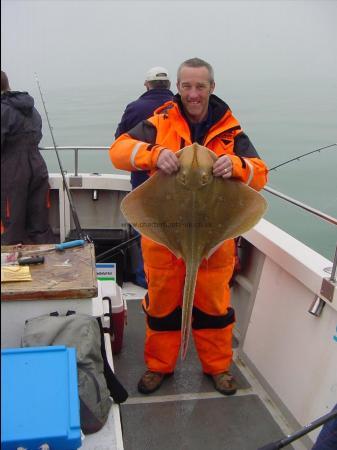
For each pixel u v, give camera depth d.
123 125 3.88
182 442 2.50
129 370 3.12
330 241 4.81
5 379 1.44
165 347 2.88
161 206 2.39
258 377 3.04
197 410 2.75
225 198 2.35
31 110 3.95
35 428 1.29
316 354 2.48
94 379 1.80
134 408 2.75
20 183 3.91
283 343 2.81
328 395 2.32
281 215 5.43
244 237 3.38
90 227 5.07
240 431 2.59
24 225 4.09
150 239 2.47
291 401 2.64
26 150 3.95
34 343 1.81
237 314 3.66
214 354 2.91
